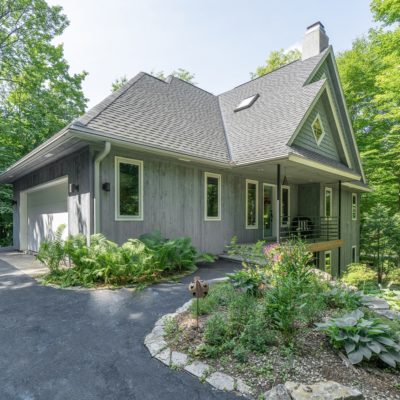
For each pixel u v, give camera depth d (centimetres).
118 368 246
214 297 378
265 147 784
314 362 245
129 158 671
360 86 1544
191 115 954
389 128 1438
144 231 692
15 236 1152
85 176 632
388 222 1306
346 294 382
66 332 317
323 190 1236
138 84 883
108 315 365
